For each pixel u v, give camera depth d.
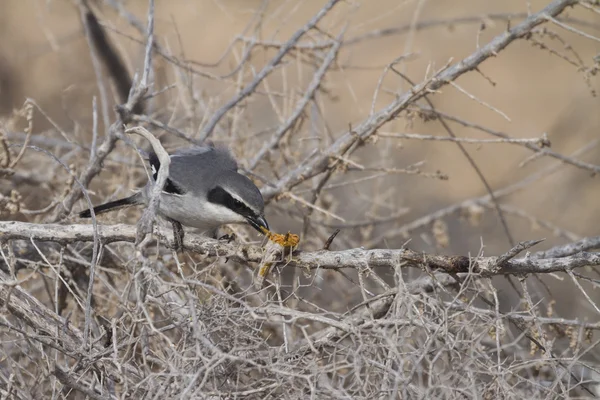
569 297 14.42
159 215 10.08
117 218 11.22
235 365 7.44
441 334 7.28
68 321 8.51
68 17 18.89
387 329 7.27
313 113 13.51
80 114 16.77
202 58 18.39
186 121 13.76
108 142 10.41
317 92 13.41
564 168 17.95
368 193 16.20
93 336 9.27
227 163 10.30
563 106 19.62
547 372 9.39
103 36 14.71
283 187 10.92
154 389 7.14
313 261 8.37
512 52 20.72
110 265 10.66
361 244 13.56
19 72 17.55
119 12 14.38
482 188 18.03
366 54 20.25
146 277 7.53
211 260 9.97
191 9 18.42
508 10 20.70
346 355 7.07
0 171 10.32
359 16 20.62
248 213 9.66
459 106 19.83
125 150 12.94
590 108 19.17
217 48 18.62
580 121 19.08
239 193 9.62
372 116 10.71
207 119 12.76
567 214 17.47
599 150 18.30
